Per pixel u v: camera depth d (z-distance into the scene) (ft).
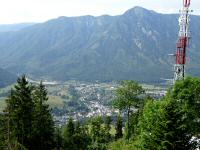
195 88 152.05
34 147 277.44
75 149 350.43
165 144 124.98
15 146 232.73
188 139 128.36
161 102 135.33
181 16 218.59
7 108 264.93
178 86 154.81
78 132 390.21
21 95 266.98
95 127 409.49
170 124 126.31
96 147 362.12
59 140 336.29
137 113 315.17
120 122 412.98
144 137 133.69
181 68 213.87
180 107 147.64
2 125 264.72
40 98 294.87
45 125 287.89
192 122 145.89
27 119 269.03
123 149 263.70
